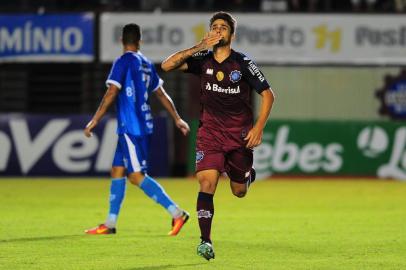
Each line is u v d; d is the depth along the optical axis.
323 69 67.50
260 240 31.27
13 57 66.56
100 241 30.39
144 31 66.25
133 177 32.12
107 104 31.97
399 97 67.75
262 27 66.31
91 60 66.56
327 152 62.69
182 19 66.12
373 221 37.88
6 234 32.31
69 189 53.28
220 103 25.88
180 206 44.47
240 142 25.95
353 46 66.69
